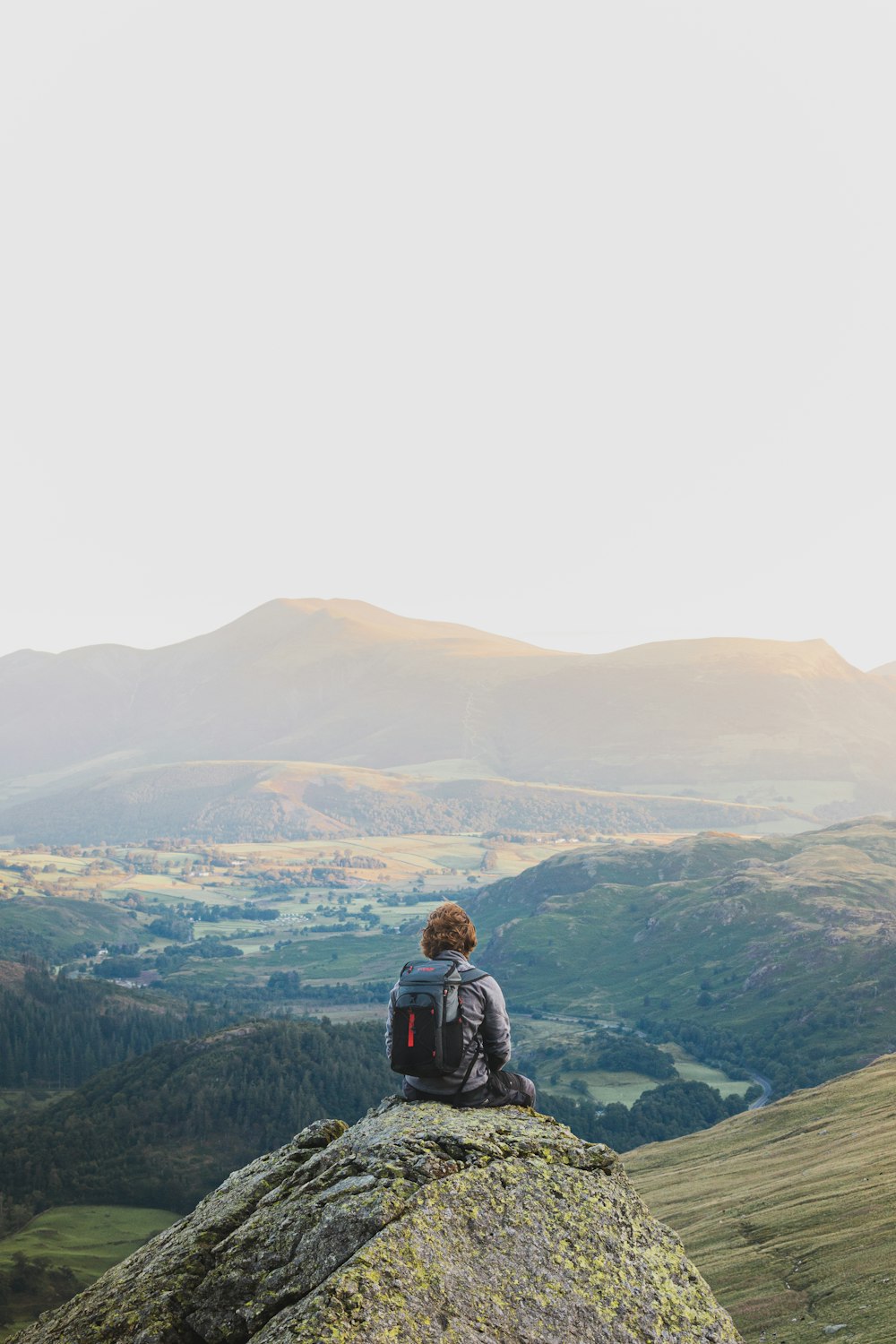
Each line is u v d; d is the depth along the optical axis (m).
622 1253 8.71
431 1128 9.27
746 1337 70.00
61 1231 178.62
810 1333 66.56
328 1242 8.09
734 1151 143.62
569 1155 9.39
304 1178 9.29
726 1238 95.12
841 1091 157.88
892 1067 164.12
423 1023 9.46
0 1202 185.75
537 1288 8.00
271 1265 8.20
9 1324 139.88
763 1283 79.75
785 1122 151.75
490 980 9.80
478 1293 7.75
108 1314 8.38
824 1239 85.12
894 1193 92.00
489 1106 9.93
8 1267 155.62
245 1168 10.23
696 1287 8.84
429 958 10.04
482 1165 8.80
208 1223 9.16
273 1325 7.29
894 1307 65.94
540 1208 8.66
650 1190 131.62
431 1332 7.27
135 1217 188.50
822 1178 106.75
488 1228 8.30
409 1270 7.64
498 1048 9.70
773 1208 100.31
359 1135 9.53
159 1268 8.75
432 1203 8.25
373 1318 7.16
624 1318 8.16
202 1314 8.05
